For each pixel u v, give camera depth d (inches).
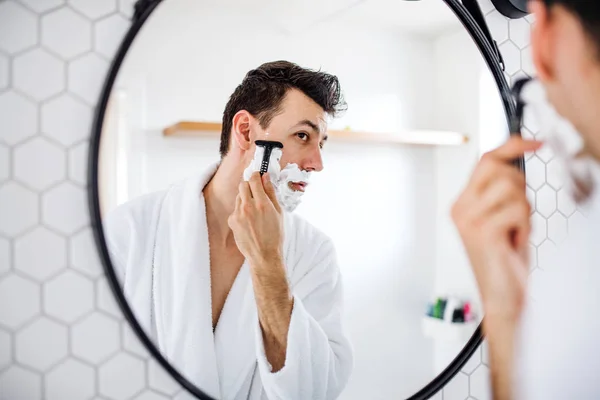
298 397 31.0
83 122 27.3
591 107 32.0
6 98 25.9
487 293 36.4
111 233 26.5
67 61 27.0
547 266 31.3
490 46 37.2
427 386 35.1
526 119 39.6
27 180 26.2
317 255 31.8
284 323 30.5
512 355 32.6
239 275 29.4
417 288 35.0
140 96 27.1
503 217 37.2
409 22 34.4
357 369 33.1
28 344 26.2
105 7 27.8
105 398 27.5
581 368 28.1
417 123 35.2
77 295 27.0
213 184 28.8
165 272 27.6
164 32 27.7
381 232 33.9
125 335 27.9
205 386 28.5
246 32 29.7
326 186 32.2
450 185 36.3
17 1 26.1
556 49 31.7
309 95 31.4
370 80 33.5
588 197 36.2
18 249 26.0
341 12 32.4
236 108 29.4
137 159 27.1
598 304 28.9
